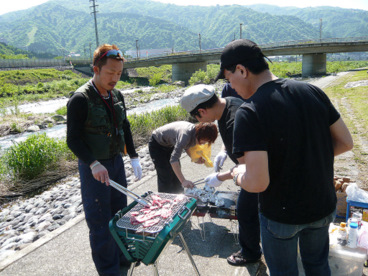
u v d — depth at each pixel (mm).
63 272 2955
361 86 20422
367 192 3307
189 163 5969
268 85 1670
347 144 1810
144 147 8539
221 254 3129
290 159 1592
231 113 2496
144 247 1937
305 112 1604
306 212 1648
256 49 1719
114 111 2723
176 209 2236
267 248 1816
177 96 29438
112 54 2434
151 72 74375
